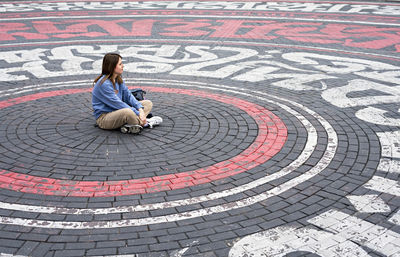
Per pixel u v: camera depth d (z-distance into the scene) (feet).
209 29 57.72
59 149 21.33
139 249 14.33
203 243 14.67
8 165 19.65
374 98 30.53
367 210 16.63
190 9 75.05
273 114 26.84
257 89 32.35
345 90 32.37
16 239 14.65
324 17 67.41
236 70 38.04
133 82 33.73
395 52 45.85
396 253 14.24
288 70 38.29
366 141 23.03
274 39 52.13
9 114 25.98
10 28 56.95
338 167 20.06
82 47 46.62
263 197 17.51
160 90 31.55
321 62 41.32
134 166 19.84
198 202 17.10
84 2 83.15
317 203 17.10
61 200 17.04
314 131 24.26
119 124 23.29
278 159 20.77
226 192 17.84
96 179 18.66
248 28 58.75
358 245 14.62
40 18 64.85
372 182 18.75
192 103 28.55
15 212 16.16
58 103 28.27
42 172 19.12
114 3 82.02
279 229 15.47
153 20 64.13
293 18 66.59
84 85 32.86
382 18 66.69
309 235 15.14
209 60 41.65
